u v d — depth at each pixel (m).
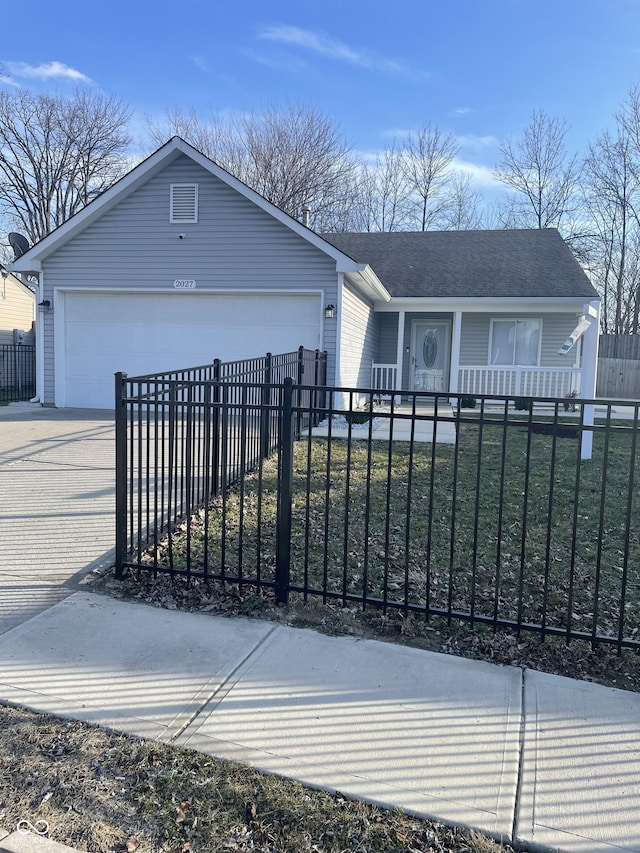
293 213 32.75
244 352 12.63
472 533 5.16
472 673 3.05
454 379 15.27
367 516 3.56
